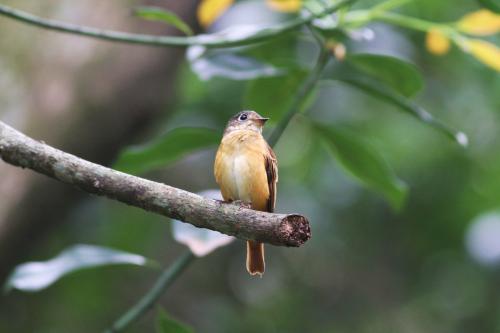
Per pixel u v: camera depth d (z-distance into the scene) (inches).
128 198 187.6
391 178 293.0
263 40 277.0
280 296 596.7
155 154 278.5
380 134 559.2
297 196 549.0
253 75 279.6
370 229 567.5
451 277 583.5
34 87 362.3
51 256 534.0
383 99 278.4
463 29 297.6
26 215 363.3
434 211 559.8
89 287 548.4
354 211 562.3
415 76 283.4
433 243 570.6
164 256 569.6
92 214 543.8
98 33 270.7
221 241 241.1
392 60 278.5
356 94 535.5
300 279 600.4
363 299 594.9
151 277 567.5
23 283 246.8
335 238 559.8
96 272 549.3
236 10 472.4
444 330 585.0
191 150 279.3
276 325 587.5
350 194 552.4
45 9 375.2
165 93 400.8
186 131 270.7
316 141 557.0
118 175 187.9
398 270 589.6
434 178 557.6
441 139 555.2
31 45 367.2
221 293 589.6
